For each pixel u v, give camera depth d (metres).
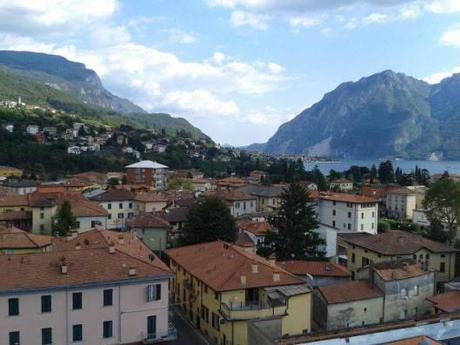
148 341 60.88
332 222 146.12
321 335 56.00
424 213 142.75
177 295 80.19
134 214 154.00
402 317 72.06
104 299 58.84
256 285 64.69
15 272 56.69
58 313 56.62
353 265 97.00
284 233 99.88
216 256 74.94
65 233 113.06
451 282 81.81
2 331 54.28
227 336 61.81
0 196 143.38
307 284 67.50
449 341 56.41
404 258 84.62
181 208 135.25
